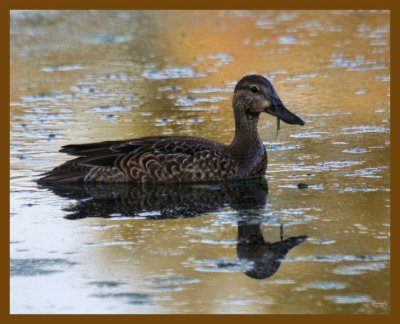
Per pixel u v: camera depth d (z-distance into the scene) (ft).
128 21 114.32
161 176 58.29
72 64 95.96
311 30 109.40
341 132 68.95
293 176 59.21
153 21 114.62
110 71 92.58
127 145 59.21
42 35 108.06
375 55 95.09
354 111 74.74
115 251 46.73
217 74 89.97
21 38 107.14
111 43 105.19
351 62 92.43
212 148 59.21
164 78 88.94
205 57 97.86
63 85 86.69
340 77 86.48
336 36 105.50
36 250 47.06
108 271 44.09
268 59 95.14
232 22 114.11
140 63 96.07
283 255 45.62
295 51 98.43
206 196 55.88
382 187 56.13
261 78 60.85
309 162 62.13
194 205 54.08
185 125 71.05
